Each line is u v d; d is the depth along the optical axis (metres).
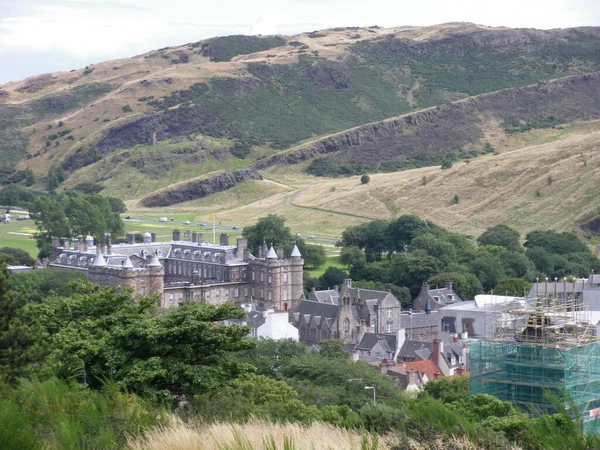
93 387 120.38
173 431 80.50
